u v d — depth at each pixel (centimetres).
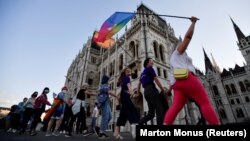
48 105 762
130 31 3122
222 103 4944
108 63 3488
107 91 617
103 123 583
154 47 2797
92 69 4172
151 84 400
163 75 2481
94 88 3697
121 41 3291
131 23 3381
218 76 5406
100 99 604
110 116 605
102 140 473
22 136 569
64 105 903
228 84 5166
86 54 4453
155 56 2717
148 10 3441
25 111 785
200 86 250
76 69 4747
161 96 505
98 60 4412
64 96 807
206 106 236
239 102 4697
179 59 291
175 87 265
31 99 820
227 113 4719
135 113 505
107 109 599
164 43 3008
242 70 5125
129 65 2583
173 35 3478
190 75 258
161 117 355
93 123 1006
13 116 1102
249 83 4703
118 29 734
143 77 418
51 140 440
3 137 495
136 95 505
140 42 2672
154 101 376
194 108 2428
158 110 365
